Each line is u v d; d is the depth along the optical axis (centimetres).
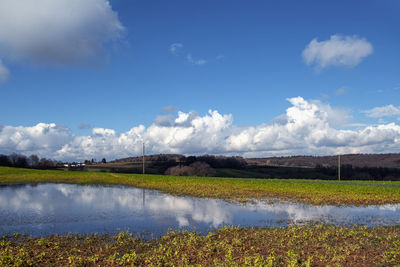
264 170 10825
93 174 6347
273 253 1073
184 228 1565
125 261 1005
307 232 1424
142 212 2019
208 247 1154
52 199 2672
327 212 2095
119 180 5050
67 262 1012
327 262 978
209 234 1355
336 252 1062
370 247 1153
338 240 1288
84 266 981
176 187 3822
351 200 2694
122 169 10444
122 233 1402
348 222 1778
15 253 1081
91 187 3906
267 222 1745
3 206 2253
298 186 3869
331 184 4172
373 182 5438
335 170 9938
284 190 3409
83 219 1780
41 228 1545
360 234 1397
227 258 1023
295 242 1244
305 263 938
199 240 1280
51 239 1299
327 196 2933
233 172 10225
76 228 1548
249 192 3250
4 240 1302
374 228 1570
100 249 1151
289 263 952
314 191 3316
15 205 2305
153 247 1204
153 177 5797
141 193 3197
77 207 2217
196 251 1134
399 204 2558
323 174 9981
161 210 2106
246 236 1352
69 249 1164
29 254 1077
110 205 2325
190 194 3102
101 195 3012
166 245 1204
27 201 2533
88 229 1526
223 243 1198
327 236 1345
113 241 1295
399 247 1098
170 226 1609
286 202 2555
